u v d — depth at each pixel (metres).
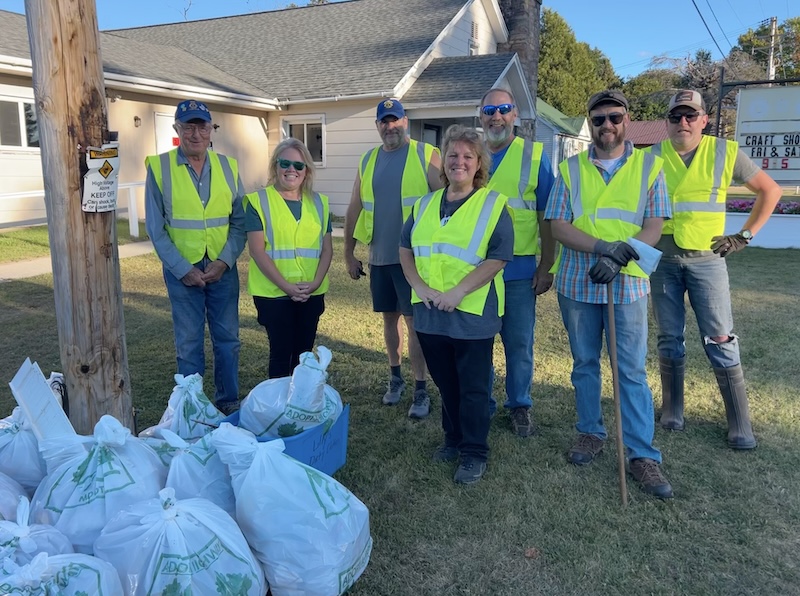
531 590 2.51
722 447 3.67
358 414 4.19
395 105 3.90
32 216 12.05
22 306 6.73
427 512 3.03
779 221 11.60
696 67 49.53
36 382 2.60
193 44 19.38
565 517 2.97
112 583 1.90
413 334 4.05
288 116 15.66
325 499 2.29
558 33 39.78
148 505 2.08
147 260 9.35
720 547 2.75
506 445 3.71
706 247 3.63
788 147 10.25
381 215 3.99
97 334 2.75
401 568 2.63
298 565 2.19
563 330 6.08
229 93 14.11
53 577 1.81
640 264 3.06
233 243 3.94
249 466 2.29
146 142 13.41
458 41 17.08
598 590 2.51
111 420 2.30
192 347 3.89
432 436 3.86
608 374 4.89
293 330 3.92
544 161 3.70
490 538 2.82
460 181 3.14
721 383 3.66
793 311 6.59
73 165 2.58
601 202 3.22
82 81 2.54
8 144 11.48
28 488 2.50
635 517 2.97
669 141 3.75
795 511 3.00
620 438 3.09
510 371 3.85
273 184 3.86
